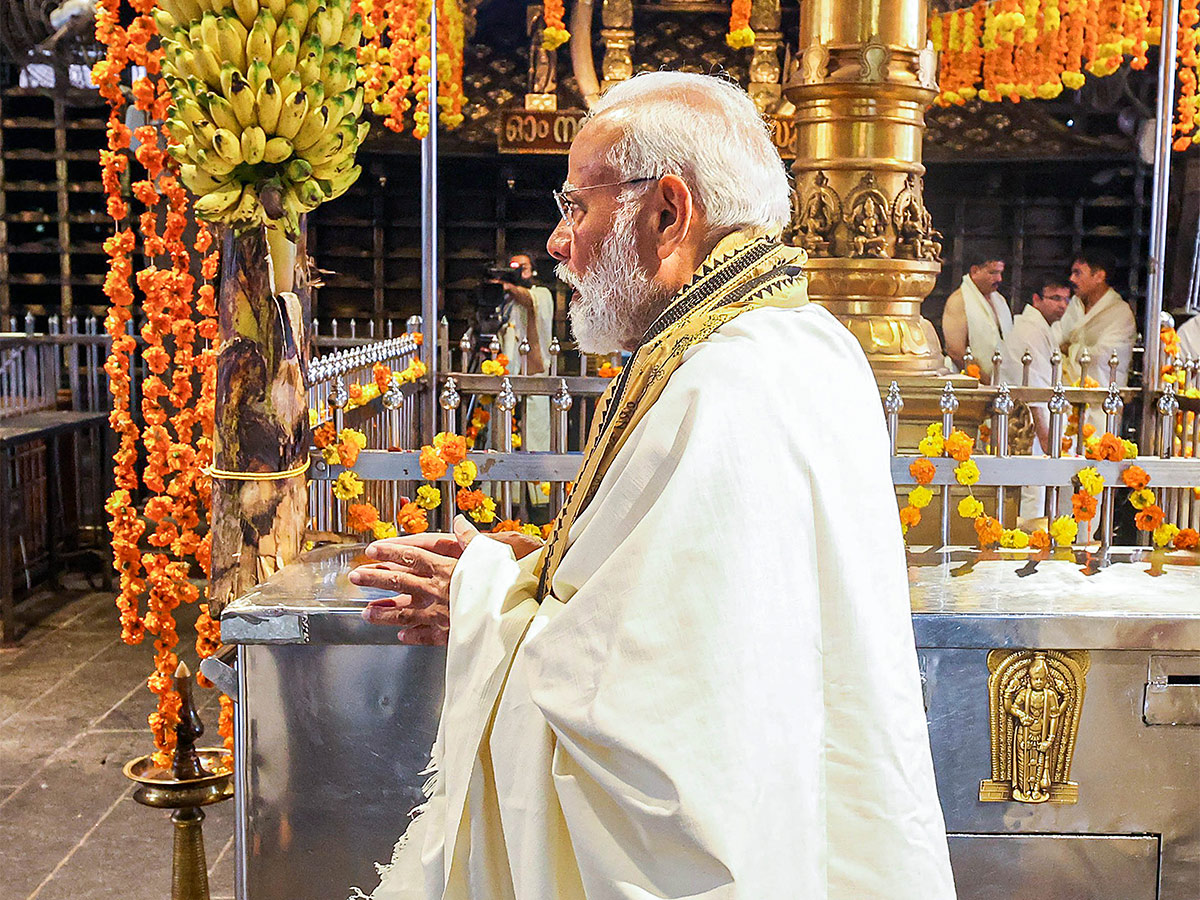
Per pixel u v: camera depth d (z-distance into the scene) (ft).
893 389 8.36
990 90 21.75
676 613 4.20
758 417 4.50
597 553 4.64
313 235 27.37
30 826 12.60
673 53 25.25
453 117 24.25
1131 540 16.30
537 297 22.62
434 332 12.20
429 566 5.73
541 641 4.50
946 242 26.30
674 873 4.16
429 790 5.53
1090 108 24.64
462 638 5.15
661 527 4.29
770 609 4.31
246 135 7.15
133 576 9.06
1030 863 6.72
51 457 22.18
